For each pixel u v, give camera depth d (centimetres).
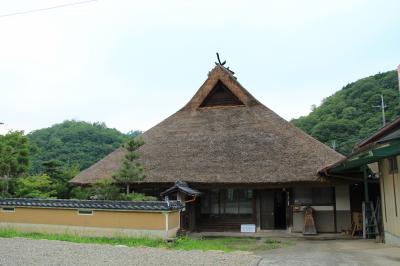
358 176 1648
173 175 1702
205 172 1689
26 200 1430
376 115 4094
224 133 1969
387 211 1344
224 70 2284
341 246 1280
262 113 2103
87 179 1822
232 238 1577
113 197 1537
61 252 918
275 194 1805
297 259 940
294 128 1958
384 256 984
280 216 1797
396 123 1057
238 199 1802
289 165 1648
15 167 1964
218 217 1798
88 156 4753
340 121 4209
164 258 879
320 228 1683
